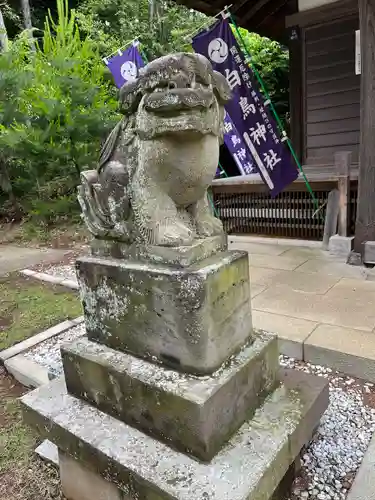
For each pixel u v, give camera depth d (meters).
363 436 1.83
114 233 1.54
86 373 1.60
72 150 7.09
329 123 5.80
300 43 5.75
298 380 1.80
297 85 5.92
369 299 3.07
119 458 1.34
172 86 1.18
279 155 4.38
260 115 4.30
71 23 8.34
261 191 5.24
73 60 7.40
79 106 7.23
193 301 1.29
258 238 5.27
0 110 7.02
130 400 1.46
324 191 4.75
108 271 1.53
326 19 5.45
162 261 1.40
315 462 1.70
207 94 1.21
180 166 1.32
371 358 2.24
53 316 3.55
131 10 10.60
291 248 4.78
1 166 7.50
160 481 1.23
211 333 1.35
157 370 1.43
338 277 3.62
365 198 3.82
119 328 1.56
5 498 1.71
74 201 7.35
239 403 1.45
